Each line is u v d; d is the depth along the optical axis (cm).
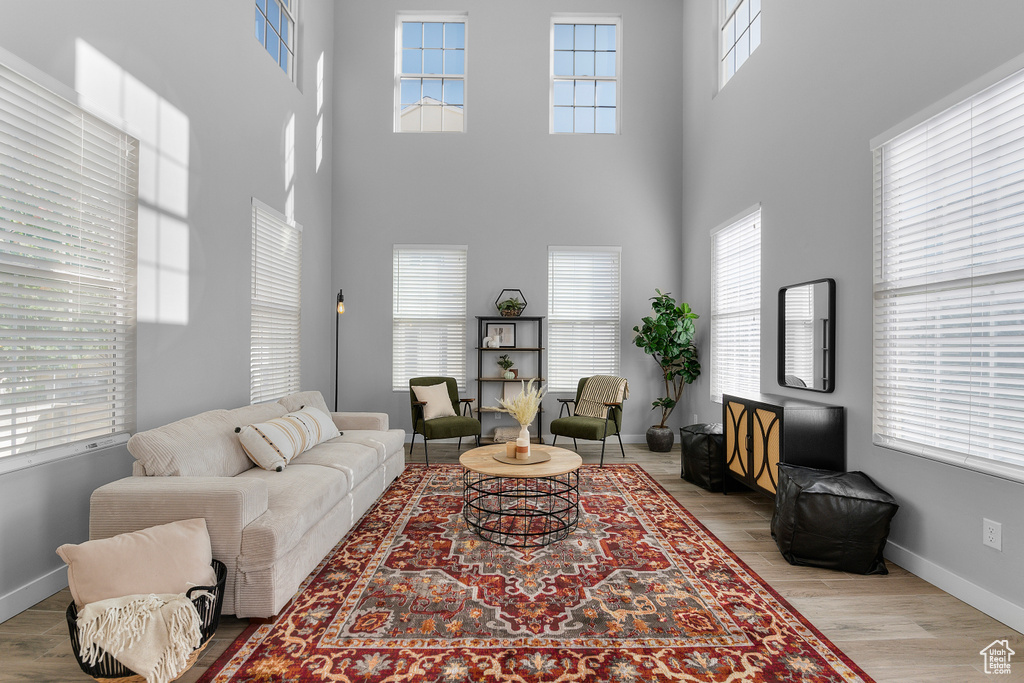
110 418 259
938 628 204
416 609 218
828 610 218
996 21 211
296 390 486
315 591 234
